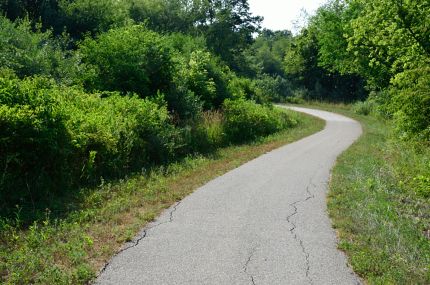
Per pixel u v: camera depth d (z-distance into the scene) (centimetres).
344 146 1783
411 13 1245
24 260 518
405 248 605
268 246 613
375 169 1219
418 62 1186
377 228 691
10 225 646
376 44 1608
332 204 838
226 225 703
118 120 1116
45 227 637
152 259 555
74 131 931
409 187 985
